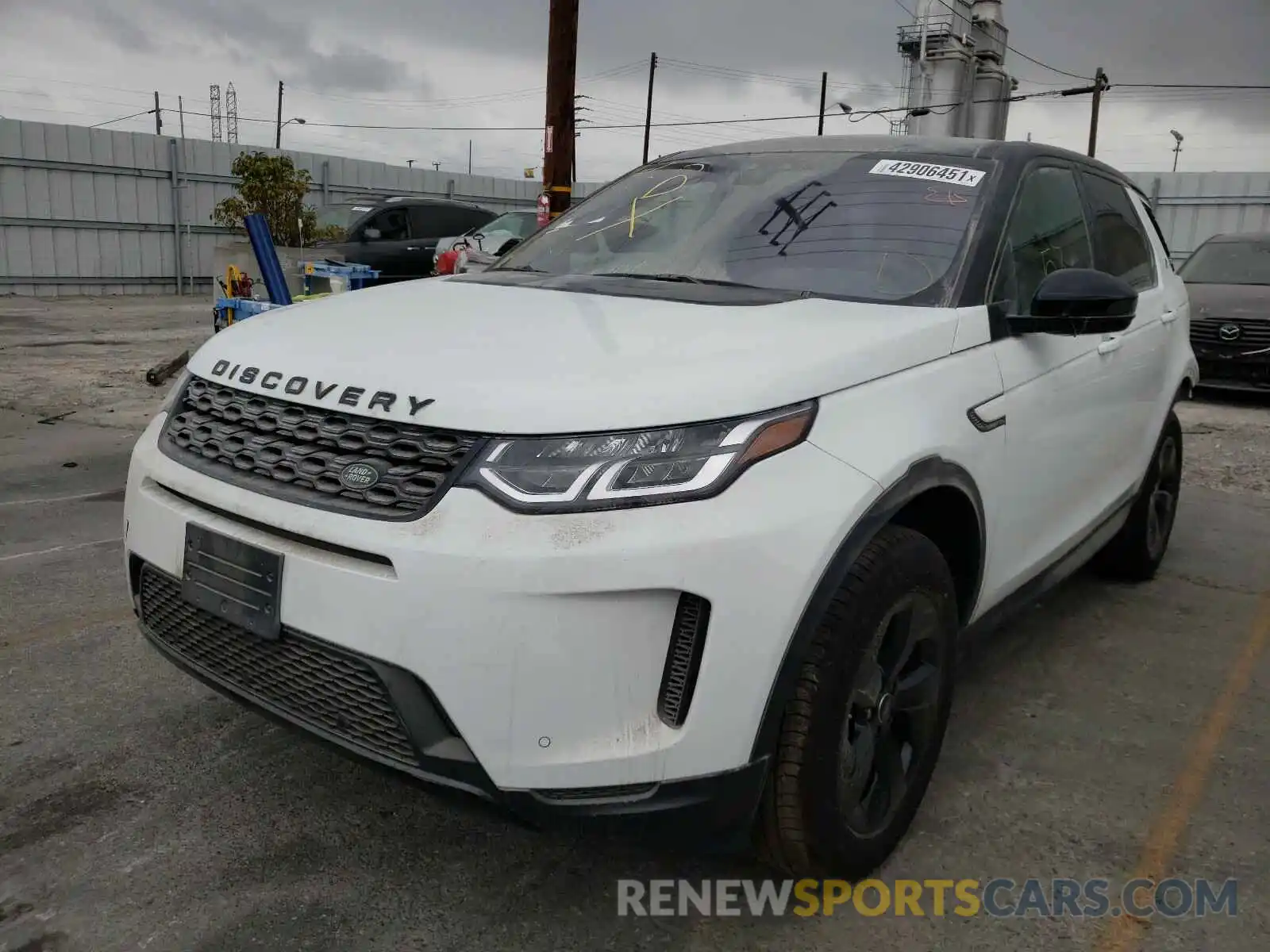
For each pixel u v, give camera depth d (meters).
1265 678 3.74
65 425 7.77
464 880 2.47
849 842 2.34
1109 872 2.57
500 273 3.30
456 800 2.04
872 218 3.06
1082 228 3.67
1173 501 4.79
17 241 22.31
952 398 2.55
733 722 2.03
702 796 2.05
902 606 2.34
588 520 1.94
